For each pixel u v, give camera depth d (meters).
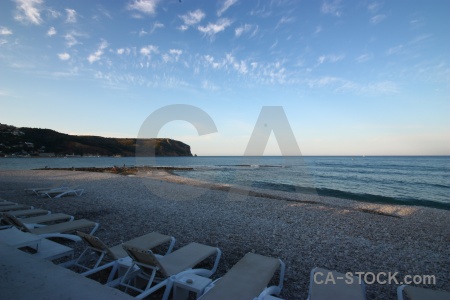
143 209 7.98
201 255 3.52
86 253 4.26
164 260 3.34
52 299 1.95
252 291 2.58
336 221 7.10
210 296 2.48
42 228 4.56
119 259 3.36
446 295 2.50
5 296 1.97
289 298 3.20
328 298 2.49
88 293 2.05
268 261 3.29
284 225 6.55
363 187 19.89
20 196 9.78
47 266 2.57
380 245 5.27
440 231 6.50
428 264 4.39
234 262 4.24
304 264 4.25
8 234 3.75
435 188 19.64
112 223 6.36
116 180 15.98
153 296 3.00
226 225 6.41
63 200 9.16
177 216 7.20
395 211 9.71
